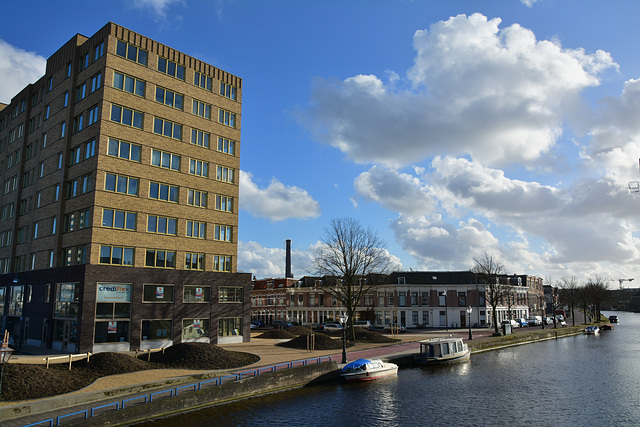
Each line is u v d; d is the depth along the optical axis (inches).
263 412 976.9
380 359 1505.9
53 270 1754.4
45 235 1888.5
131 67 1807.3
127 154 1756.9
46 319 1750.7
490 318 3479.3
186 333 1851.6
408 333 2802.7
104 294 1614.2
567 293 4485.7
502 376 1422.2
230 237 2095.2
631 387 1267.2
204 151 2031.3
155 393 960.9
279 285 3890.3
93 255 1619.1
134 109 1800.0
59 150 1887.3
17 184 2174.0
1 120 2455.7
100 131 1686.8
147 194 1800.0
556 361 1760.6
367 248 2197.3
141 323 1705.2
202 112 2052.2
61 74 1957.4
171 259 1855.3
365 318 3467.0
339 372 1350.9
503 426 918.4
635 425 928.3
